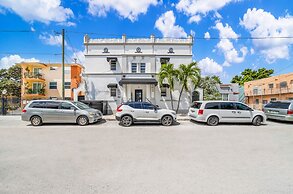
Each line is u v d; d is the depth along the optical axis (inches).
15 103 768.9
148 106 428.5
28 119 414.9
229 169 160.4
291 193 120.1
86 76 774.5
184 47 792.9
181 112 756.6
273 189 125.4
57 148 225.0
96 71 778.2
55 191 122.3
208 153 206.2
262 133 328.2
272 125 431.2
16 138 282.4
